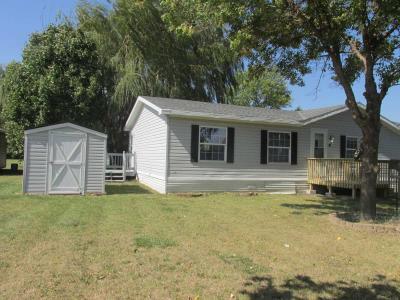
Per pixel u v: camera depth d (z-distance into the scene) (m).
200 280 5.25
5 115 21.72
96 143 13.84
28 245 6.60
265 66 12.25
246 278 5.39
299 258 6.46
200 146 15.55
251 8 9.78
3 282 4.96
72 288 4.84
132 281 5.13
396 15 9.12
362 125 10.03
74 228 7.98
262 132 16.70
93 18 24.83
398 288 5.21
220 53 25.80
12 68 22.84
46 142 13.21
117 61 23.94
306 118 17.42
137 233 7.75
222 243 7.25
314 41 11.55
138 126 20.61
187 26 10.27
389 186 16.20
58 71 20.97
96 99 22.17
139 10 24.11
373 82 9.98
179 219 9.49
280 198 14.84
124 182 19.31
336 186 16.03
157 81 24.17
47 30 22.23
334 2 9.62
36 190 13.14
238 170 16.22
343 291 5.06
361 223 9.23
